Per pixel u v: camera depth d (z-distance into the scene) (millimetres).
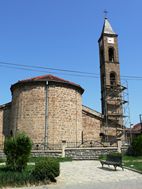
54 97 34469
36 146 32750
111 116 45312
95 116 40781
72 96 35781
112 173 19469
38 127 33438
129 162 24734
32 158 26328
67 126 34438
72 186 15031
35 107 34062
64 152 29141
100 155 30156
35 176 15992
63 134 33938
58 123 33938
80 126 36375
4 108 38469
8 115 38312
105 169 21406
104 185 15203
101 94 49188
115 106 46531
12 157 18656
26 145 19094
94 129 40312
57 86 34938
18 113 34844
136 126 67062
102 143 38625
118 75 48469
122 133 44719
